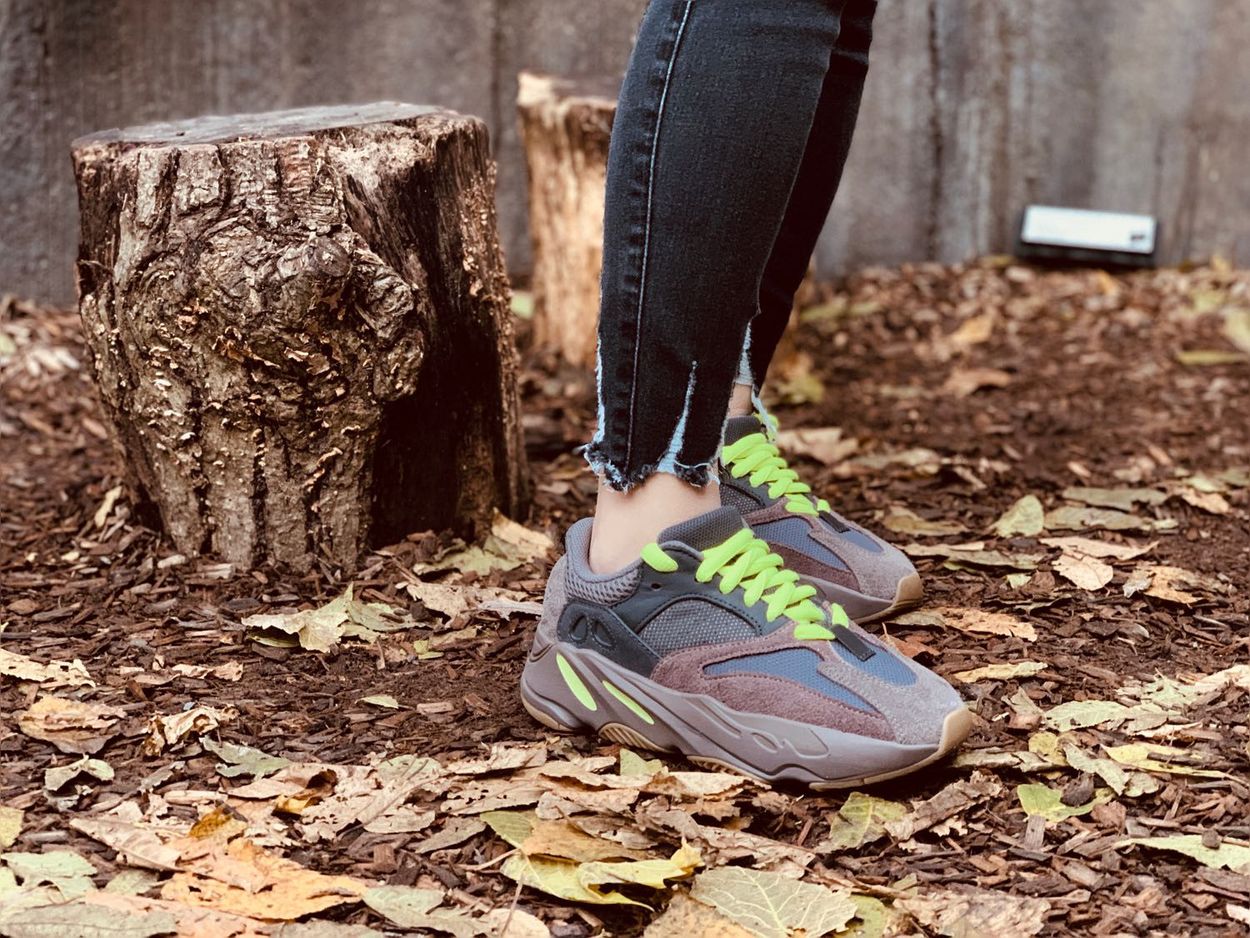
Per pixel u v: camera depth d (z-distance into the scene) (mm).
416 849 1626
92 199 2037
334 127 2049
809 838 1647
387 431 2055
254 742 1754
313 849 1625
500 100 3342
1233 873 1600
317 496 2049
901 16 3453
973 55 3512
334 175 2010
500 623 1964
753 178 1614
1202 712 1793
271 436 2021
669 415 1671
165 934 1530
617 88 2877
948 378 2943
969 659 1887
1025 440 2557
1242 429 2594
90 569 2072
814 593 1729
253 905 1559
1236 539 2186
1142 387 2840
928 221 3621
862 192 3564
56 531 2174
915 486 2363
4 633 1929
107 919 1532
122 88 3086
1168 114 3533
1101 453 2496
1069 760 1715
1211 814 1663
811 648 1692
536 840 1609
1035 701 1815
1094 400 2764
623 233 1639
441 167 2062
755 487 1907
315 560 2064
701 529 1710
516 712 1805
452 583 2041
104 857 1610
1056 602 2006
